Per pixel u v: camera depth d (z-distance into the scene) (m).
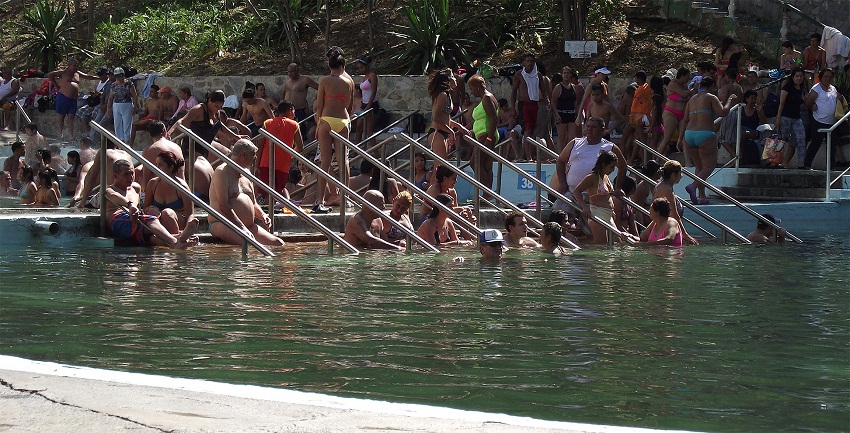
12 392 4.06
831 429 4.36
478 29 27.30
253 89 22.98
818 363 5.69
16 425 3.56
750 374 5.41
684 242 13.83
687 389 5.05
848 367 5.59
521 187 20.02
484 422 3.69
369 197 13.14
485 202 17.89
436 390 4.98
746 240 14.21
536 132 21.59
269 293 8.35
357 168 23.09
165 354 5.78
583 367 5.54
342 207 13.88
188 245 12.27
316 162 20.22
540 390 5.00
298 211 11.91
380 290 8.62
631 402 4.79
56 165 21.55
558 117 20.25
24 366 4.61
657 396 4.91
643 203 15.68
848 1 24.06
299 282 9.12
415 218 15.55
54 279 9.08
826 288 8.97
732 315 7.39
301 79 22.98
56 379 4.32
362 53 27.66
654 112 20.16
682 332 6.65
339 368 5.46
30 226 12.33
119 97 24.83
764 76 21.50
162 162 12.74
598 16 26.28
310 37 29.05
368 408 3.89
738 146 19.53
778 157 19.33
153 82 26.08
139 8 33.00
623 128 21.72
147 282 8.96
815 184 18.75
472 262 11.01
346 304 7.77
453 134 17.11
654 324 6.97
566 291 8.66
